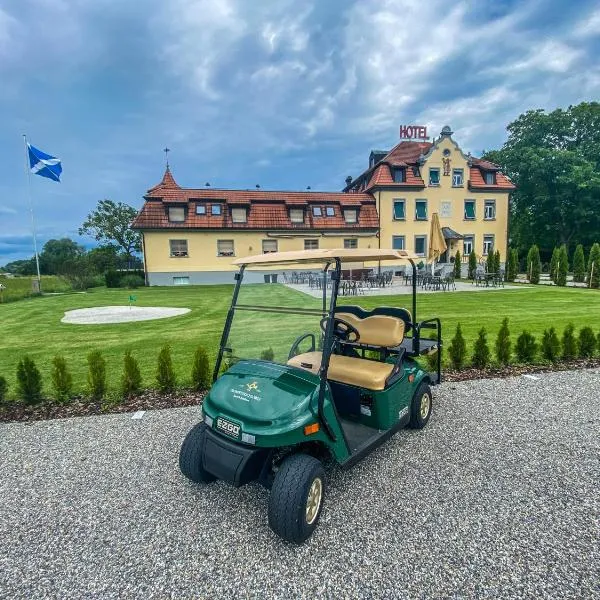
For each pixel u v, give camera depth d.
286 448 2.59
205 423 2.70
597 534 2.43
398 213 26.73
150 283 23.69
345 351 4.05
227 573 2.16
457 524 2.54
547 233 36.97
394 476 3.12
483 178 28.22
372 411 3.24
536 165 33.62
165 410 4.56
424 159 26.70
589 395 4.92
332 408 2.63
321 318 2.83
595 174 32.12
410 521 2.57
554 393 5.00
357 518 2.61
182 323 9.98
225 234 24.30
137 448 3.67
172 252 23.84
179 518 2.64
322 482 2.52
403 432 3.94
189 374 5.67
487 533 2.45
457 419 4.24
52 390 5.04
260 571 2.17
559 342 6.32
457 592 2.00
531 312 11.00
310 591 2.03
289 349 3.03
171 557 2.29
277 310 3.08
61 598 2.01
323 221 25.59
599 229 34.19
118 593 2.04
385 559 2.24
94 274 23.77
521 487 2.96
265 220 24.72
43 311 12.81
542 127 36.12
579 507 2.71
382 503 2.77
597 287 18.53
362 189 29.84
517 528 2.49
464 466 3.27
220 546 2.37
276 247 25.02
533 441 3.72
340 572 2.15
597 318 9.95
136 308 13.11
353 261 3.50
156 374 5.22
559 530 2.47
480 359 5.99
